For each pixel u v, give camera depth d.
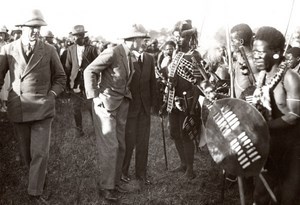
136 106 5.32
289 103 3.32
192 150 5.66
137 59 5.28
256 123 3.31
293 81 3.30
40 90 4.85
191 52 5.51
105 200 4.94
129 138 5.38
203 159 6.55
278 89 3.38
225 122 3.46
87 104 8.39
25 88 4.79
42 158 4.86
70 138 7.72
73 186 5.37
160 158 6.61
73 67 8.00
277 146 3.50
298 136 3.42
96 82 4.89
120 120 5.09
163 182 5.59
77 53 8.05
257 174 3.35
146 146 5.48
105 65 4.85
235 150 3.39
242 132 3.36
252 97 3.67
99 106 4.92
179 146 5.93
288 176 3.48
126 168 5.52
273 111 3.45
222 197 4.81
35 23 4.73
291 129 3.41
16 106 4.82
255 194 3.74
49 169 5.99
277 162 3.57
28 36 4.78
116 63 4.90
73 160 6.39
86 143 7.41
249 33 4.52
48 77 4.92
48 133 4.93
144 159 5.49
